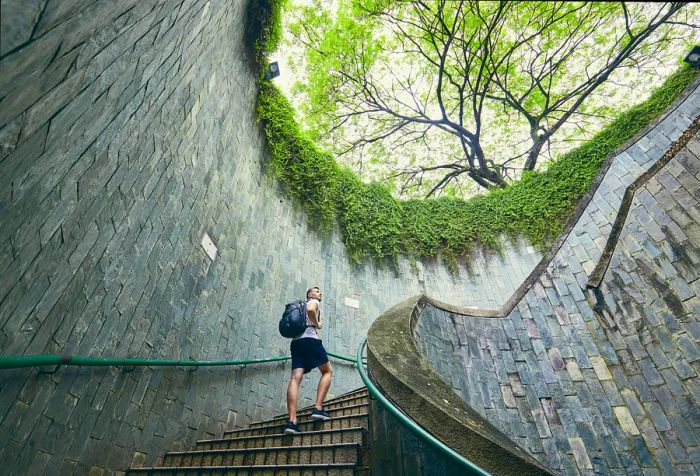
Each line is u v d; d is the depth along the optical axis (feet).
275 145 25.40
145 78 9.95
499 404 14.25
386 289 29.68
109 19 6.27
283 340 20.11
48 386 8.20
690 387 11.87
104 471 9.50
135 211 11.30
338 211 30.60
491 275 31.81
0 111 4.76
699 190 14.39
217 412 14.57
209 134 17.10
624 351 13.85
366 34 39.09
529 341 15.98
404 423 6.94
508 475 6.31
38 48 4.50
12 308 6.97
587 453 12.25
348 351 24.22
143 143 11.38
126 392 10.64
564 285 17.10
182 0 9.96
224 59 18.45
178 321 13.47
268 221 22.53
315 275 25.21
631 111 30.78
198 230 15.53
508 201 35.06
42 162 6.79
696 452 10.85
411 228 34.32
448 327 16.57
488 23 36.14
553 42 37.99
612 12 35.27
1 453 6.96
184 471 9.97
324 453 9.33
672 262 14.01
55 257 8.09
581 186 31.14
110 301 10.16
